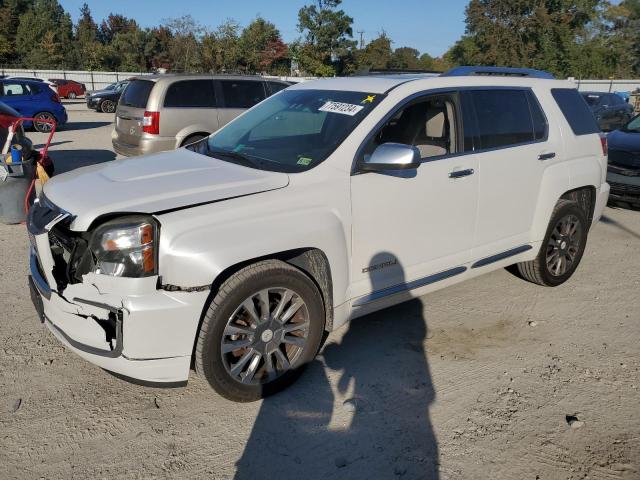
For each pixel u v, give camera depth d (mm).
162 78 9250
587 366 3859
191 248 2826
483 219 4277
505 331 4336
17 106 16453
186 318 2875
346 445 2996
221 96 9750
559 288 5234
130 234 2811
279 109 4266
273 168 3469
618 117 17531
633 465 2918
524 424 3215
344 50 44500
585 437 3119
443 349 4031
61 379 3506
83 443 2945
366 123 3623
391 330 4289
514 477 2812
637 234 7230
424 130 4082
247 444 2979
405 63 63938
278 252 3088
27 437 2973
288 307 3293
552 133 4797
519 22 42719
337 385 3527
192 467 2805
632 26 58250
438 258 4047
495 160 4270
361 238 3539
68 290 2977
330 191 3363
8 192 6508
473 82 4305
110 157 12258
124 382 3500
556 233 5016
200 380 3562
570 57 43812
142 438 2998
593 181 5172
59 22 66375
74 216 2928
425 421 3213
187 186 3137
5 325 4152
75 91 36469
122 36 57188
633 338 4281
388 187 3609
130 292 2807
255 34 46969
